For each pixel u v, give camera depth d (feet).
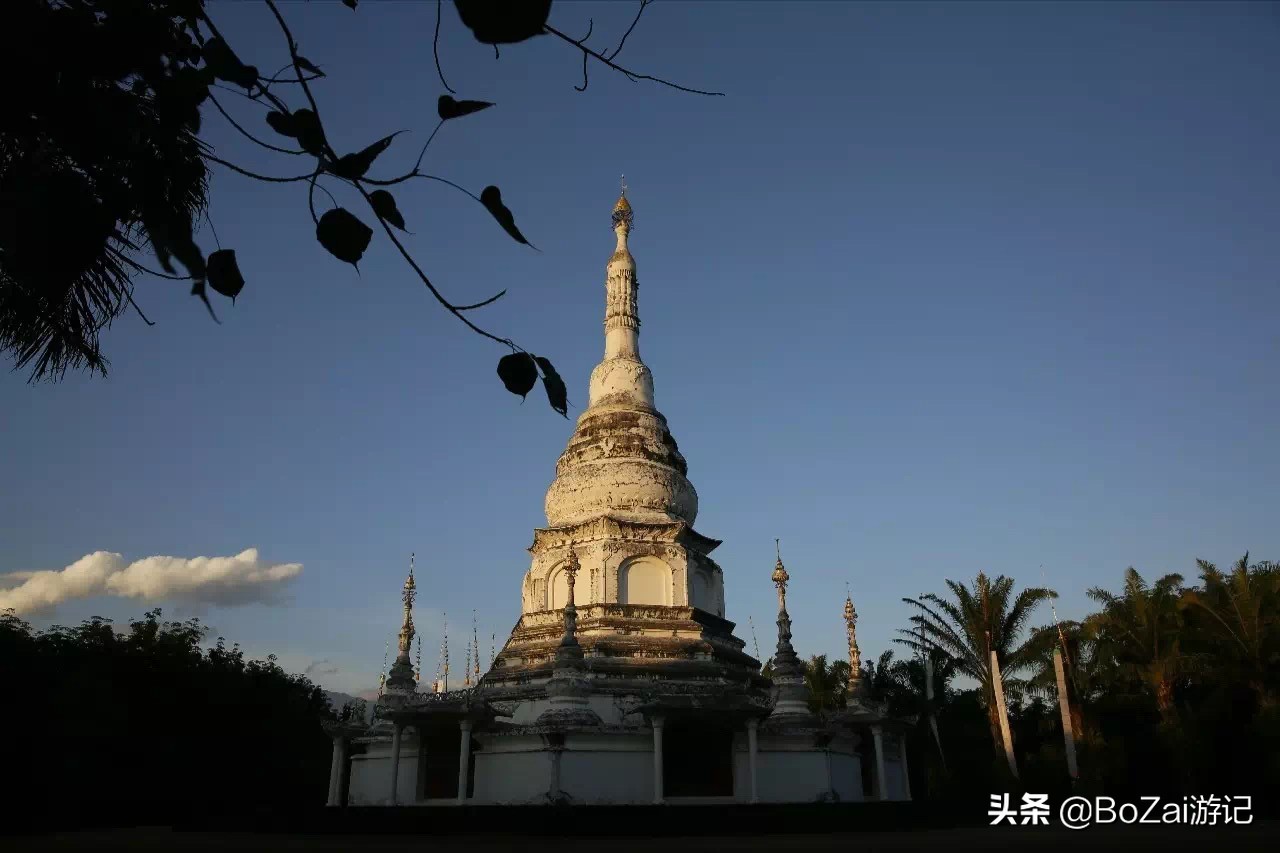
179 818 197.77
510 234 18.56
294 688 256.73
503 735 149.69
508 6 12.84
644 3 18.99
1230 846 105.81
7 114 18.25
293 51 18.33
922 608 249.75
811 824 131.23
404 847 104.94
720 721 146.00
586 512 192.85
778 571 170.50
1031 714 274.57
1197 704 233.96
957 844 108.06
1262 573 224.74
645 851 96.43
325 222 18.85
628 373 215.92
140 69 18.61
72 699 174.81
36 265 16.83
